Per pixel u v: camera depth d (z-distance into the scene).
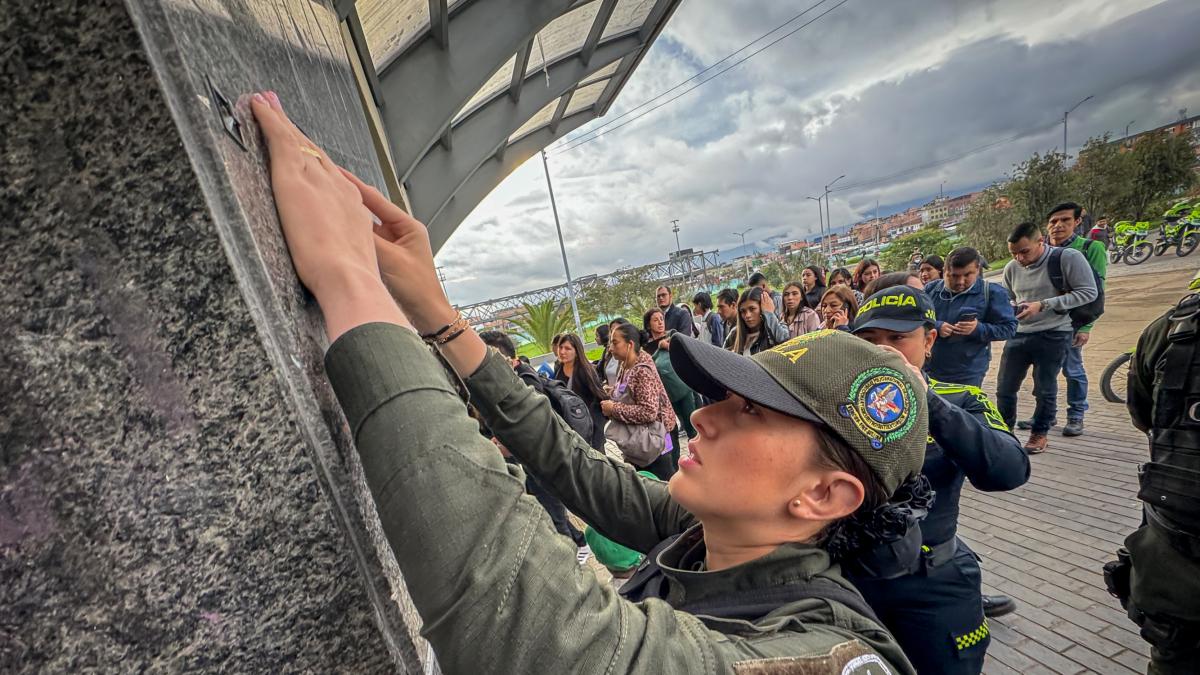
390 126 3.82
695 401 5.42
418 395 0.53
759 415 0.82
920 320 2.06
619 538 1.21
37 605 0.46
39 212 0.43
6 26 0.40
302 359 0.56
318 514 0.52
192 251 0.45
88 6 0.40
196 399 0.47
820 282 7.41
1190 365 1.39
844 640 0.65
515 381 1.16
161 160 0.43
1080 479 3.93
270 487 0.50
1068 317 4.18
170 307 0.46
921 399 0.88
